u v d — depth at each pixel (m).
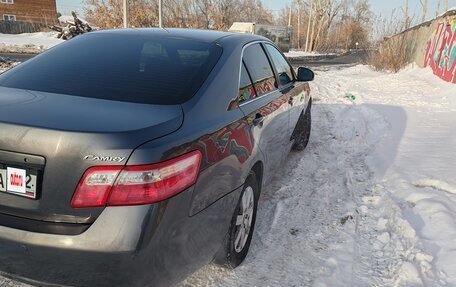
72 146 1.83
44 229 1.87
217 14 43.75
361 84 14.14
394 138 6.39
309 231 3.49
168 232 1.96
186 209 2.05
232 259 2.79
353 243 3.31
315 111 8.56
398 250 3.16
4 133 1.89
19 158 1.89
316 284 2.75
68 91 2.37
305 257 3.10
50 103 2.15
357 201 4.11
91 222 1.85
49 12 48.06
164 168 1.90
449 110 8.72
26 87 2.44
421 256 2.95
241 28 41.94
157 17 36.72
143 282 1.94
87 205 1.83
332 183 4.58
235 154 2.54
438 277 2.74
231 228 2.66
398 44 19.83
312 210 3.89
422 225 3.44
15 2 45.91
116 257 1.83
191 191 2.07
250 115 2.92
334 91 11.95
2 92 2.33
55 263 1.88
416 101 10.02
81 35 3.30
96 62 2.74
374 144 6.17
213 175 2.27
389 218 3.68
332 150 5.85
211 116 2.42
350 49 70.00
